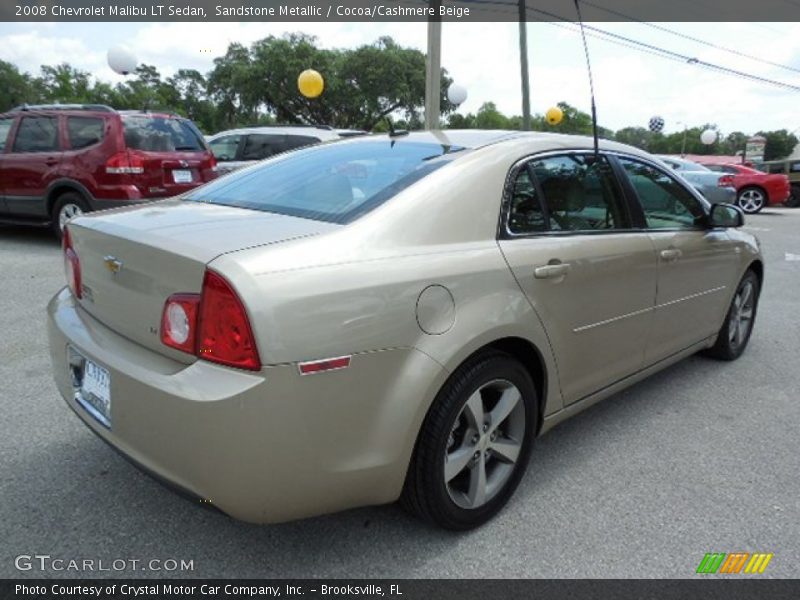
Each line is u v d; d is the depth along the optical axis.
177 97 55.62
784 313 6.14
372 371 1.99
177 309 1.92
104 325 2.29
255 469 1.84
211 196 2.83
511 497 2.69
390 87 33.50
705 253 3.74
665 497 2.77
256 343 1.79
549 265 2.58
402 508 2.44
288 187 2.64
